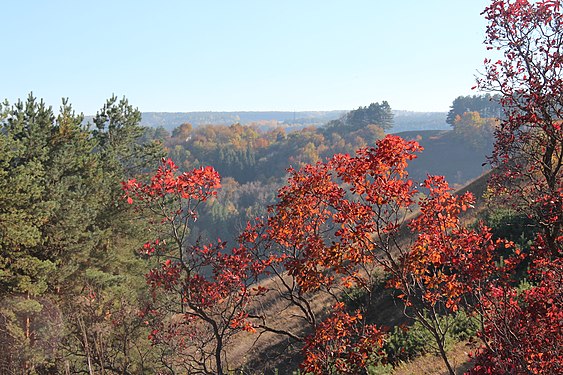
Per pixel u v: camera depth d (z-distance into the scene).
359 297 21.19
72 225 20.83
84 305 14.88
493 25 8.61
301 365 10.27
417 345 15.19
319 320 22.73
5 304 17.98
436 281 8.74
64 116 23.86
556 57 8.09
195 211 11.53
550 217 8.41
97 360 13.22
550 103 8.07
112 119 28.55
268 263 11.37
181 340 12.78
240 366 21.67
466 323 14.34
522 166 8.83
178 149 178.88
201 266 11.41
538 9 8.24
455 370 12.04
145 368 17.05
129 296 20.77
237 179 174.88
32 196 19.89
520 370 7.08
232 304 11.59
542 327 7.50
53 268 19.48
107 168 26.36
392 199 8.64
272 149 198.88
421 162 173.25
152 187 10.95
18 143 19.67
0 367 16.50
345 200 9.31
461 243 8.15
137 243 25.25
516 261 8.20
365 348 9.84
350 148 175.62
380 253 21.53
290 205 10.38
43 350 16.50
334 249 9.07
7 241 18.47
